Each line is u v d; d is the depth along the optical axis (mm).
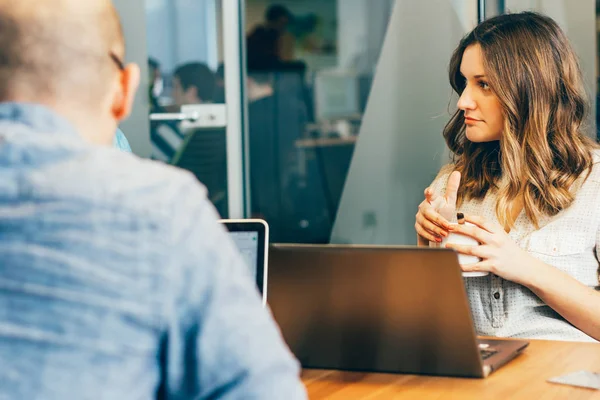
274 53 5434
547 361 1397
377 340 1336
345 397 1227
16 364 617
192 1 3191
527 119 1821
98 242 641
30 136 675
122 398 632
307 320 1374
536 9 2730
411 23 2934
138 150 3221
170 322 655
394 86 2988
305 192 4332
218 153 3230
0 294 629
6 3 709
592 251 1802
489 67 1827
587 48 2678
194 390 667
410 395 1225
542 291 1622
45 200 649
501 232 1624
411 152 2988
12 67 705
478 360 1279
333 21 5070
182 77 3223
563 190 1795
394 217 3059
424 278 1265
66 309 625
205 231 685
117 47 752
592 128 2658
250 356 658
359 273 1308
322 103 4691
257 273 1390
